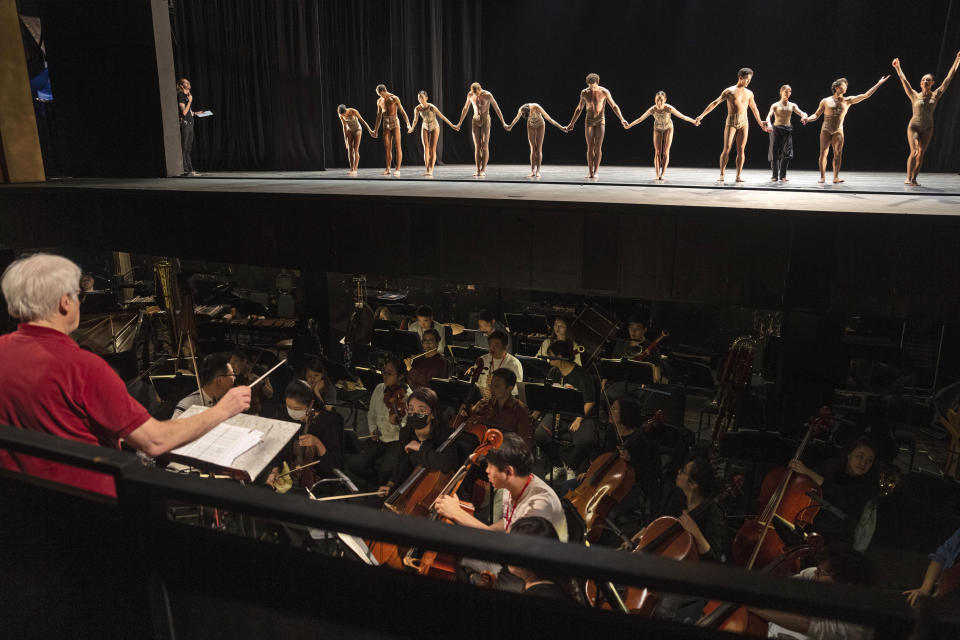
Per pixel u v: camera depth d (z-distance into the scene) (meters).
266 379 6.74
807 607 0.91
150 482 1.26
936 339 10.33
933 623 0.86
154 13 11.91
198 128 14.81
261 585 1.28
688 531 4.13
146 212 10.09
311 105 14.51
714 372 10.15
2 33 10.73
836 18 15.26
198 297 13.64
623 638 1.06
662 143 10.41
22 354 1.92
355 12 15.77
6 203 10.74
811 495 4.76
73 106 12.91
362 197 8.86
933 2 14.37
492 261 8.46
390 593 1.19
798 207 7.14
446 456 5.25
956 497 5.56
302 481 5.70
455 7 17.77
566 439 7.98
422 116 12.02
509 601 1.11
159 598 1.37
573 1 17.44
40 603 1.50
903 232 6.67
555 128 18.38
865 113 15.38
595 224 7.85
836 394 9.02
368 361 8.99
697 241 7.46
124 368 8.95
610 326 8.47
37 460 1.91
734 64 16.42
